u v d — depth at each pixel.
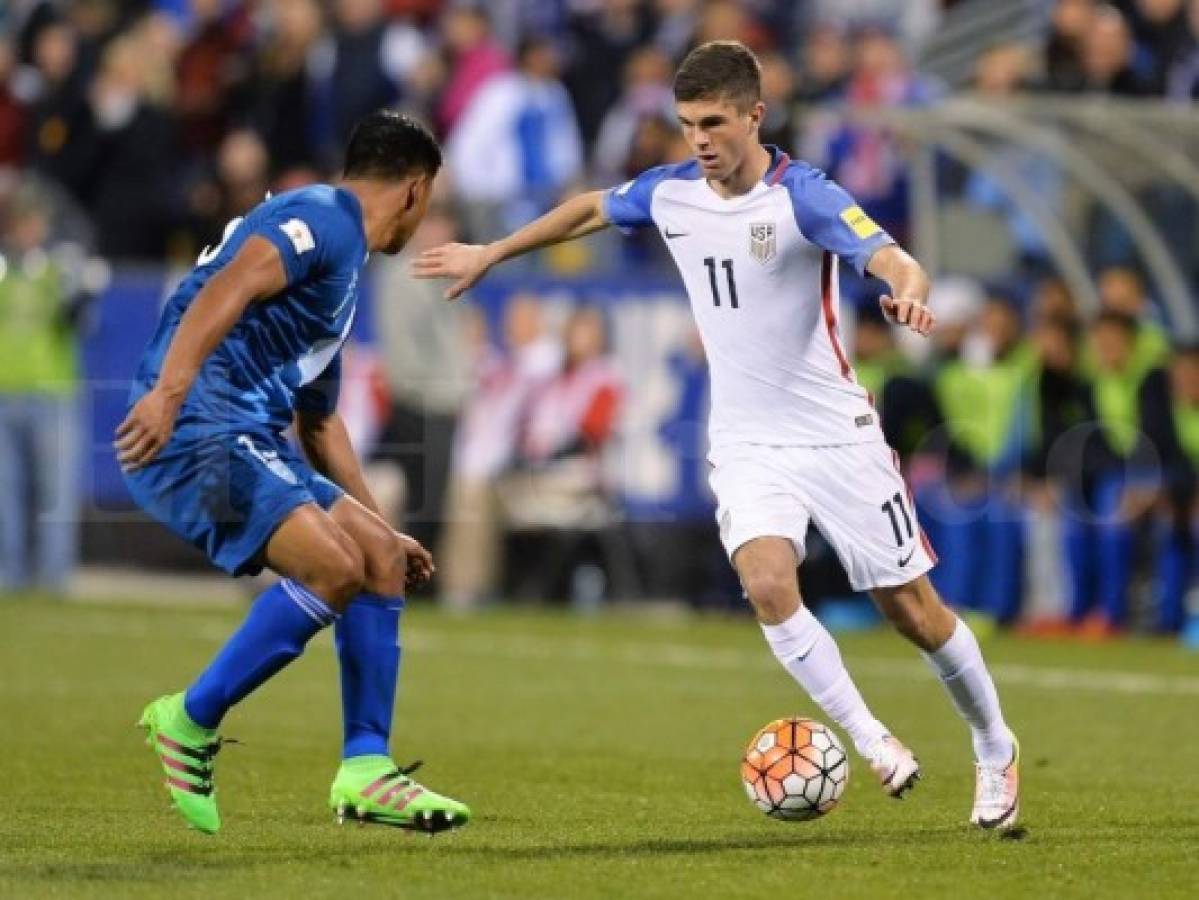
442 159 25.12
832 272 26.09
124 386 64.00
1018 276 63.16
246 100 74.38
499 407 62.53
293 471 24.25
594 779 31.86
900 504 26.36
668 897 21.59
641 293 62.59
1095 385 58.41
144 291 63.97
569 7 76.62
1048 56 65.44
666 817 27.88
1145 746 36.31
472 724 38.81
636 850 24.67
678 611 63.00
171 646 51.72
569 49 75.06
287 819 27.33
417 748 35.47
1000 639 57.84
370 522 24.45
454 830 26.36
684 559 62.75
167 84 74.31
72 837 25.48
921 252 63.03
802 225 25.67
